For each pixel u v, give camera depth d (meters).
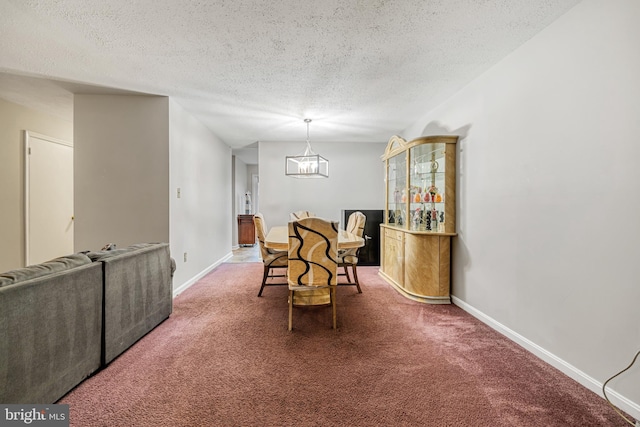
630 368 1.43
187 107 3.49
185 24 1.85
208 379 1.69
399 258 3.50
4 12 1.71
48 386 1.39
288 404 1.48
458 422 1.36
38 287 1.33
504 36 2.01
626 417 1.40
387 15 1.78
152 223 3.15
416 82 2.77
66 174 4.16
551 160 1.88
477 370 1.80
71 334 1.53
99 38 2.01
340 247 2.72
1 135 3.32
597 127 1.58
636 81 1.40
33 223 3.68
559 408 1.46
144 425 1.33
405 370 1.80
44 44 2.08
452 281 3.10
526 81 2.08
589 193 1.63
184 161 3.59
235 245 7.37
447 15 1.78
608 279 1.53
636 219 1.41
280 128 4.49
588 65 1.63
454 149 3.04
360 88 2.92
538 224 1.98
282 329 2.41
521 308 2.13
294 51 2.20
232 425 1.33
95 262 1.77
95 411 1.41
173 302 3.10
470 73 2.58
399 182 3.93
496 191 2.40
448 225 3.06
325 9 1.72
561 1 1.66
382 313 2.79
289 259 2.39
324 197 5.52
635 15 1.40
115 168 3.12
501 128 2.34
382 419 1.38
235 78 2.67
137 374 1.73
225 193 5.59
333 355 1.98
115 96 3.11
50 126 3.89
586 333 1.64
